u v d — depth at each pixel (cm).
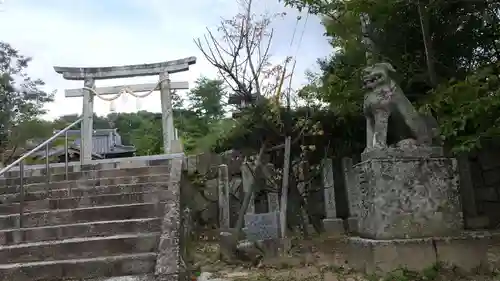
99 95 1225
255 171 833
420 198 523
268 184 914
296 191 887
